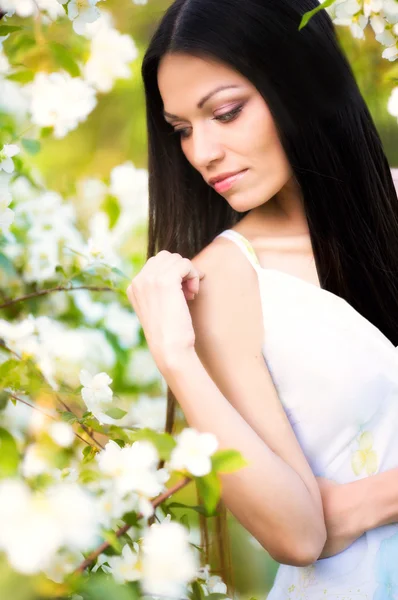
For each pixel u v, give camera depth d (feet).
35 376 6.03
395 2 6.68
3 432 4.77
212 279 6.32
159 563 4.53
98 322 9.47
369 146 6.95
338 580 6.22
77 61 6.95
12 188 8.89
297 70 6.36
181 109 6.28
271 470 5.63
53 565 4.18
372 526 6.13
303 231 6.81
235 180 6.34
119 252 9.61
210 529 7.70
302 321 6.24
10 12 6.79
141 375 9.98
